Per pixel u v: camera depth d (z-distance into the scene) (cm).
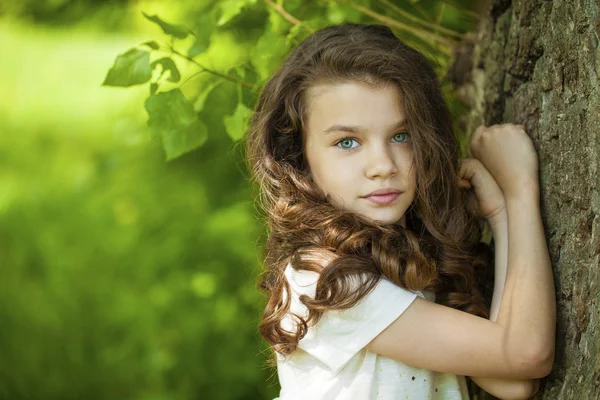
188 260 413
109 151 622
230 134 215
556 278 154
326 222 155
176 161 476
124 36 732
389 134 154
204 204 438
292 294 159
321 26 221
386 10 250
